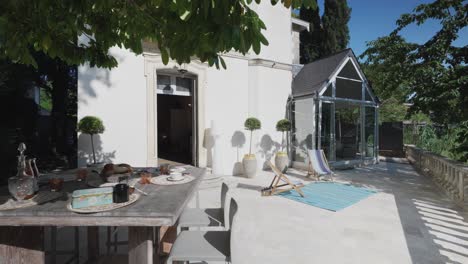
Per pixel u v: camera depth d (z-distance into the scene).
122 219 1.71
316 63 11.03
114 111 6.27
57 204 1.86
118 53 6.29
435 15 7.27
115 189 1.91
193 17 1.40
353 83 10.08
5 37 1.92
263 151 8.95
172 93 7.46
